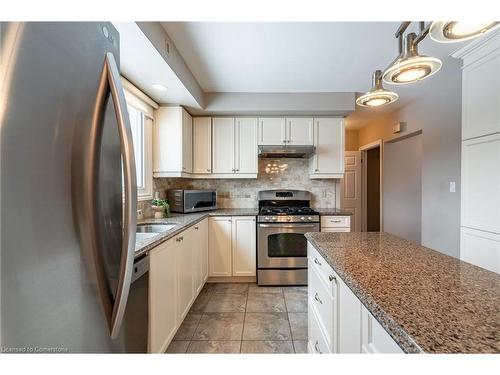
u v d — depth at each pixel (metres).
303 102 2.99
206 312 2.32
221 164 3.24
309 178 3.59
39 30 0.57
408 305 0.68
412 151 3.88
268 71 2.44
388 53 2.10
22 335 0.54
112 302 0.80
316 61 2.23
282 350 1.77
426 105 2.96
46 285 0.59
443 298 0.72
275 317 2.22
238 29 1.76
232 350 1.77
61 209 0.63
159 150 2.79
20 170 0.53
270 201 3.55
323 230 3.00
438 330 0.57
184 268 2.06
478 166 1.91
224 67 2.34
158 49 1.68
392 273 0.93
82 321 0.69
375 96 1.39
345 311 1.00
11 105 0.51
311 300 1.58
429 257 1.13
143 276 1.31
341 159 3.23
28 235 0.55
